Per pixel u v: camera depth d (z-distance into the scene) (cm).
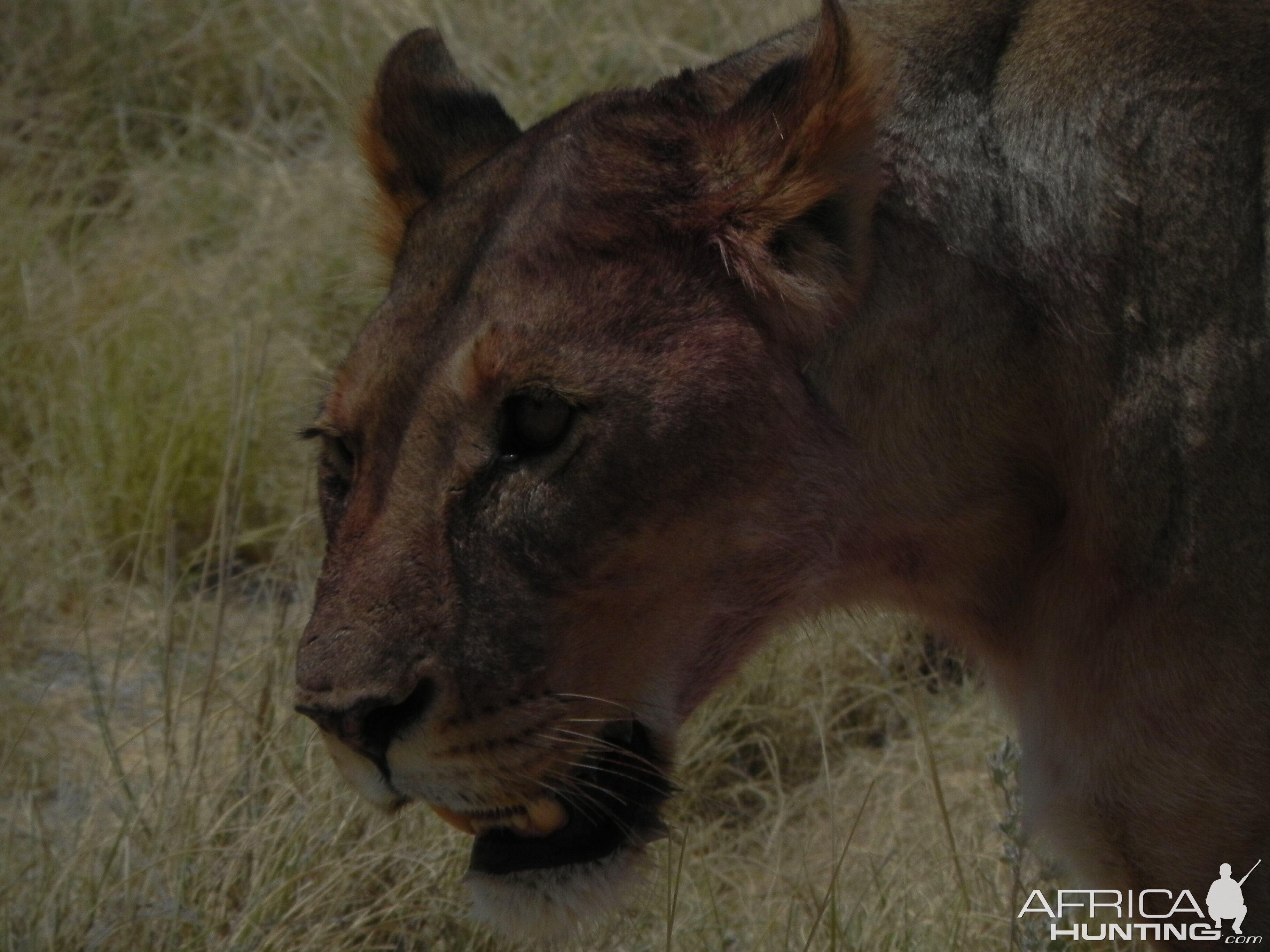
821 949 745
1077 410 543
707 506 517
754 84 541
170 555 918
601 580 510
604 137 539
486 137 615
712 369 514
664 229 523
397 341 525
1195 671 521
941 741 919
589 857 549
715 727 926
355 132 628
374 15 1586
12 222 1345
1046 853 680
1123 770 538
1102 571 541
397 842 775
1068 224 539
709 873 803
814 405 534
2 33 1589
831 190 516
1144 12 552
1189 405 524
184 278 1316
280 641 872
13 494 1129
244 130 1582
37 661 1010
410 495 509
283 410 1161
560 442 503
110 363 1205
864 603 593
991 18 567
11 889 753
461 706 502
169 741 812
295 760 813
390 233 611
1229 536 516
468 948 741
